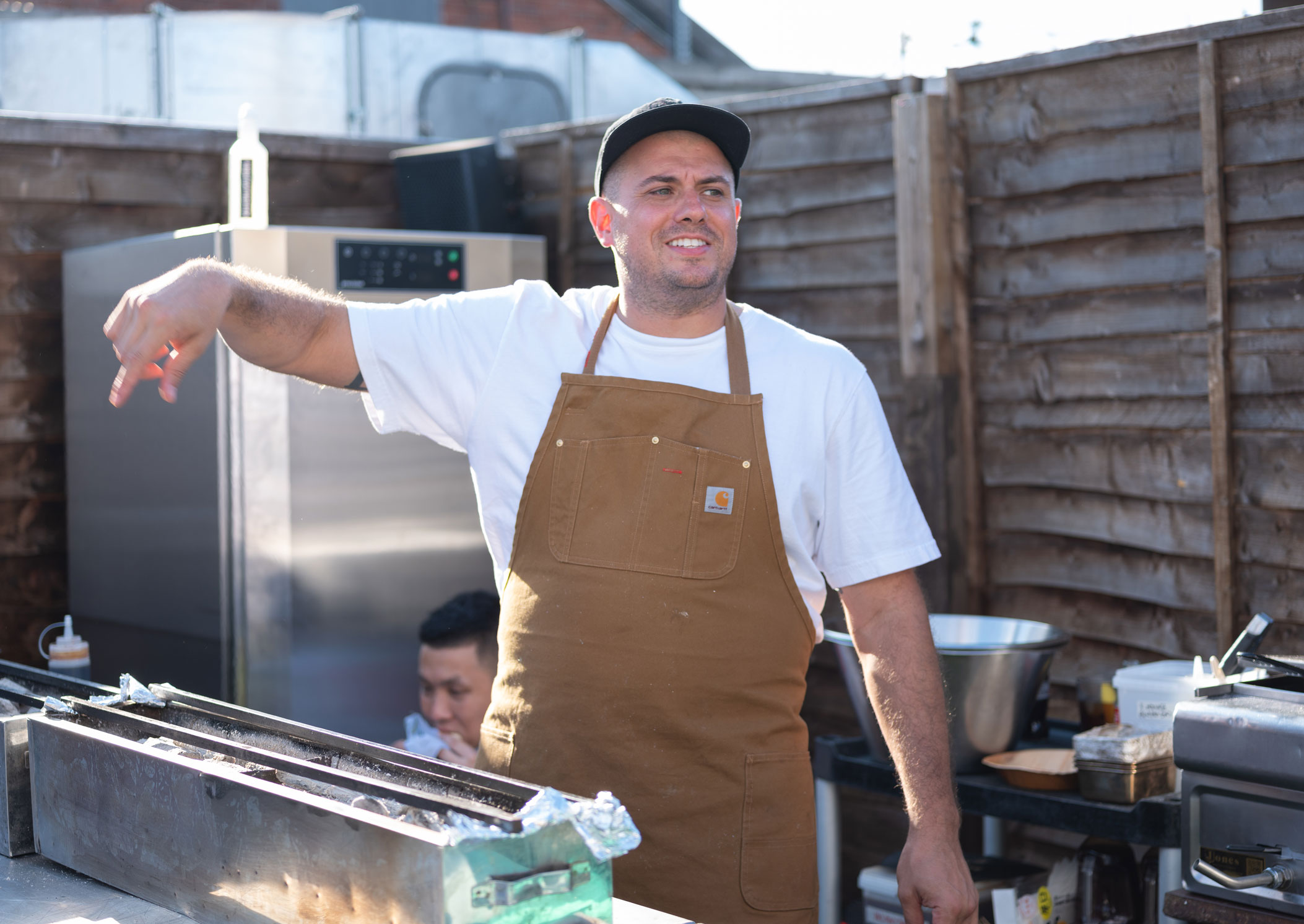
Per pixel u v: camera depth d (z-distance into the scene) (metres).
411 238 2.80
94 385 2.96
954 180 2.74
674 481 1.56
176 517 2.70
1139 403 2.51
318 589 2.66
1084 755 1.98
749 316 1.70
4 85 4.13
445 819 1.05
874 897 2.29
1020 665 2.13
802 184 3.01
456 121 4.57
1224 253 2.36
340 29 4.36
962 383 2.76
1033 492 2.71
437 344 1.67
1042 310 2.66
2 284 3.08
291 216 3.37
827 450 1.62
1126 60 2.48
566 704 1.53
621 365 1.64
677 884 1.51
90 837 1.25
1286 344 2.30
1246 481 2.36
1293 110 2.27
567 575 1.55
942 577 2.75
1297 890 1.57
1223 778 1.64
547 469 1.59
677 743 1.52
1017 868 2.21
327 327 1.65
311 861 1.03
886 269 2.86
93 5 6.76
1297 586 2.30
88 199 3.16
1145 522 2.51
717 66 8.00
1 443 3.12
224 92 4.24
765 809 1.53
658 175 1.60
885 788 2.22
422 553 2.80
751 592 1.56
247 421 2.57
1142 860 2.20
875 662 1.63
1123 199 2.51
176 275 1.49
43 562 3.18
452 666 2.71
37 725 1.31
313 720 2.66
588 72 4.82
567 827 1.00
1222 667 1.87
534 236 3.51
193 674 2.68
